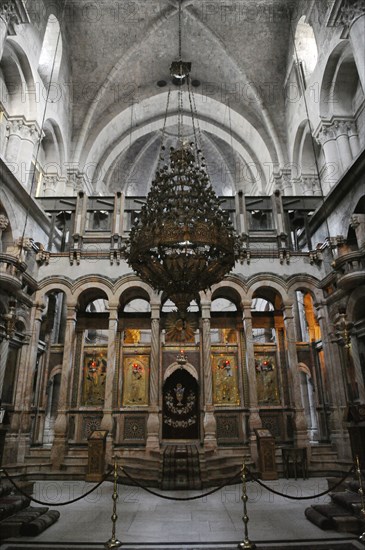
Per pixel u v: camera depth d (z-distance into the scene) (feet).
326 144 53.93
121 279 49.19
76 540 20.49
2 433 28.66
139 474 37.93
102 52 71.82
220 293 53.21
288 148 72.18
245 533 19.67
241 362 50.72
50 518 23.38
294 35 66.64
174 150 29.37
